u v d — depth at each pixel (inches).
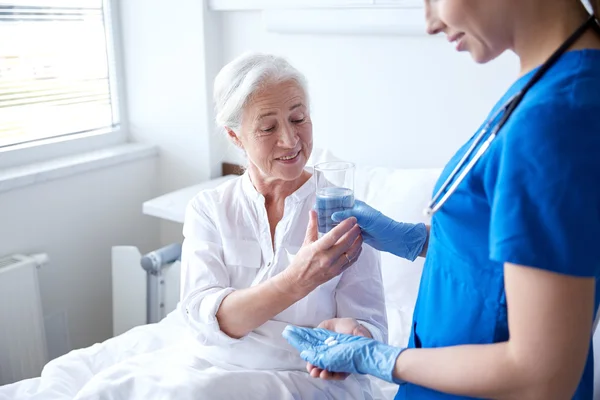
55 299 98.4
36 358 89.3
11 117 94.3
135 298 95.4
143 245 112.7
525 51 34.4
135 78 110.1
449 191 36.5
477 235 36.5
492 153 33.7
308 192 59.0
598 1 32.4
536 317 30.7
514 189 31.2
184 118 107.0
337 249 48.3
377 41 88.4
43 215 94.0
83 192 99.6
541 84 32.7
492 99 81.7
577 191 30.1
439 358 36.4
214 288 58.3
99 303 106.0
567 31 32.9
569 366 30.7
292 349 56.5
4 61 92.0
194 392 51.9
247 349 57.0
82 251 101.3
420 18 81.4
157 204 94.3
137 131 113.3
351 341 43.2
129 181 107.6
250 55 56.4
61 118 102.0
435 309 40.3
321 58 94.3
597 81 32.0
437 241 40.1
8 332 85.0
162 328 73.2
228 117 56.1
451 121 85.7
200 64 102.0
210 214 61.6
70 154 102.5
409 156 90.5
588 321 30.7
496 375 32.8
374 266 59.7
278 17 93.5
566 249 30.0
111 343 69.7
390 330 70.4
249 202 60.2
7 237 89.4
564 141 30.4
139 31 106.8
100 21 106.2
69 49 101.6
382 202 78.2
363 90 91.8
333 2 87.6
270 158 55.6
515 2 32.5
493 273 36.4
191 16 100.3
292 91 54.9
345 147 96.0
